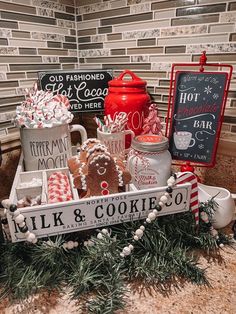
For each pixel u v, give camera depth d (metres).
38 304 0.45
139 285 0.49
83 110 0.84
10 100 0.76
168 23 0.71
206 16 0.65
